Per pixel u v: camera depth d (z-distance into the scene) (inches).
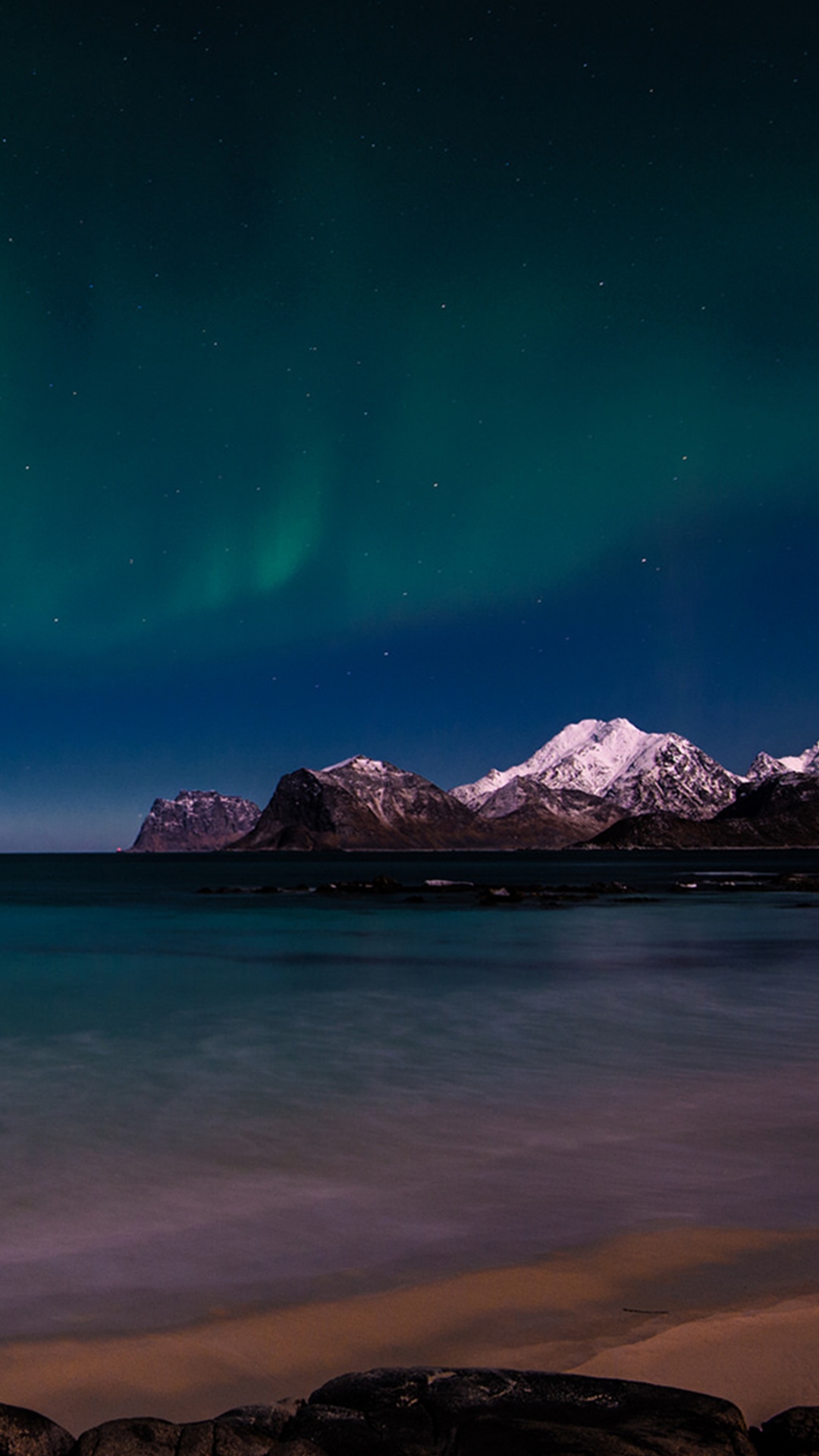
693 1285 207.6
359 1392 140.3
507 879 4296.3
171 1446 129.0
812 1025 591.2
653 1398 137.0
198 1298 206.5
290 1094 415.5
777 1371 159.9
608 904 2050.9
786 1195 277.6
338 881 3998.5
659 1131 350.9
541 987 781.9
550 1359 168.9
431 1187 287.1
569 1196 278.1
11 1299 207.3
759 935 1293.1
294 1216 261.3
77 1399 159.0
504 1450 122.2
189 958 1026.7
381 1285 212.7
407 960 992.2
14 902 2249.0
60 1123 366.6
